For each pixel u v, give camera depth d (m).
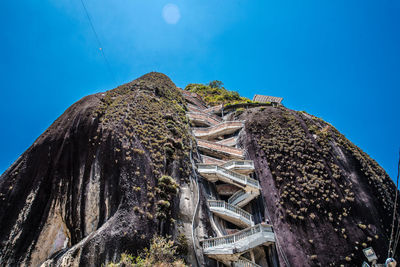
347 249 20.77
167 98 41.50
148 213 18.56
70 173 20.33
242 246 18.64
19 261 15.41
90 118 24.80
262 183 27.19
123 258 15.13
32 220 17.31
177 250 17.75
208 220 22.12
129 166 20.97
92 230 17.02
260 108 38.47
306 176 26.12
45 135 23.16
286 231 22.64
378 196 25.78
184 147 28.23
